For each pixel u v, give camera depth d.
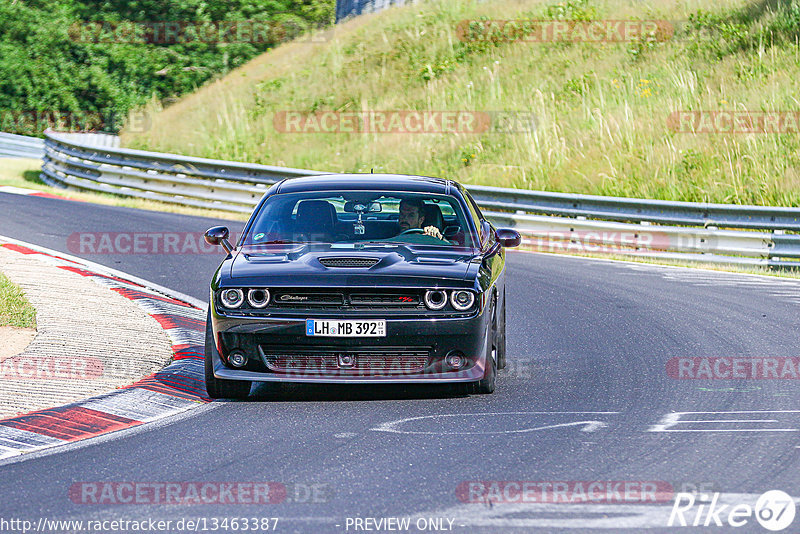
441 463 20.11
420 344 24.92
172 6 148.75
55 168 94.25
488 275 26.70
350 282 25.03
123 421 23.88
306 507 17.33
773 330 37.34
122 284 43.69
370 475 19.30
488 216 67.25
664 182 77.94
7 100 142.75
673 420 23.91
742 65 93.06
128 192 84.12
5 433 22.31
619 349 33.91
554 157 87.44
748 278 52.16
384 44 123.38
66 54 146.25
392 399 26.45
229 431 22.97
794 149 77.56
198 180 80.75
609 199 63.44
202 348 32.09
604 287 48.47
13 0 146.75
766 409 25.17
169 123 118.94
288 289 25.11
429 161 94.44
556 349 34.00
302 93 117.06
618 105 92.94
